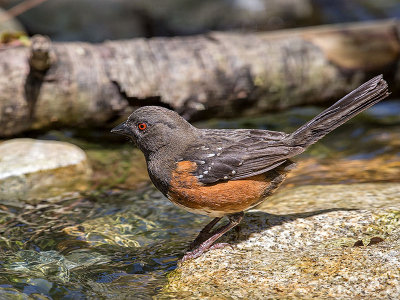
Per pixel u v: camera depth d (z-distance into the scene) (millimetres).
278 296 6738
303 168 11742
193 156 8109
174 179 8078
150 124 8359
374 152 12555
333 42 14477
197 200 8070
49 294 7449
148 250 8602
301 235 8156
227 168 7930
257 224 8539
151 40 13703
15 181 10992
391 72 14688
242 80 13656
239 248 8016
